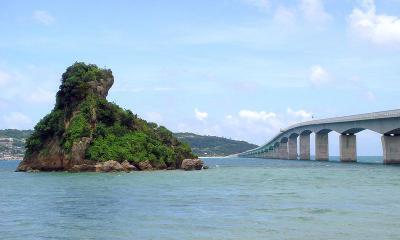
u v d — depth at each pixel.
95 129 111.94
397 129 126.69
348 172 101.94
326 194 55.19
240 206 45.72
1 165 195.75
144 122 126.25
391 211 41.38
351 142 161.50
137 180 80.38
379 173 96.81
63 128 114.00
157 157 115.88
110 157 107.00
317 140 185.88
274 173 102.31
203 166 125.25
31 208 45.81
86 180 80.69
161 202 49.34
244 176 91.62
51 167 111.25
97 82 121.56
